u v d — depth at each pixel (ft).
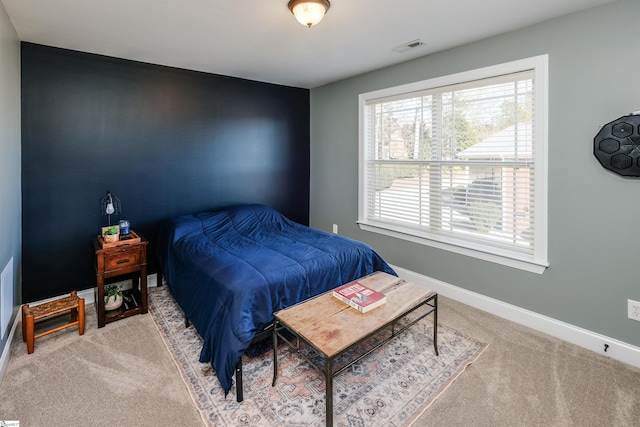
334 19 7.38
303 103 14.47
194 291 7.73
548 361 6.97
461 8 6.88
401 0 6.53
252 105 12.97
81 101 9.48
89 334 8.06
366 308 6.20
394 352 7.33
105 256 8.42
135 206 10.66
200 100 11.68
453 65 9.28
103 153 9.94
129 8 6.82
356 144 12.59
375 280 7.74
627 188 6.70
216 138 12.16
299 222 14.83
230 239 9.68
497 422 5.41
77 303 7.99
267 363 6.97
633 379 6.39
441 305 9.60
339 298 6.72
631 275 6.77
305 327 5.67
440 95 9.95
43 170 9.04
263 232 10.62
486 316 8.94
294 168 14.44
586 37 6.96
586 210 7.25
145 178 10.76
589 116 7.04
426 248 10.62
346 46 9.10
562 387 6.19
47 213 9.18
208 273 7.33
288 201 14.39
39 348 7.45
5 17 6.89
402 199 11.37
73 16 7.16
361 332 5.52
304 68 11.23
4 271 6.84
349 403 5.84
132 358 7.12
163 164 11.07
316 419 5.49
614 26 6.61
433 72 9.78
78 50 9.29
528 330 8.21
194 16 7.18
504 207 8.80
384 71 11.21
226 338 5.96
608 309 7.11
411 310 6.40
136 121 10.44
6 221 7.02
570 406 5.73
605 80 6.78
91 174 9.79
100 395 6.01
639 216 6.60
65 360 7.03
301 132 14.51
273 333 6.33
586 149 7.14
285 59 10.23
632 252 6.73
